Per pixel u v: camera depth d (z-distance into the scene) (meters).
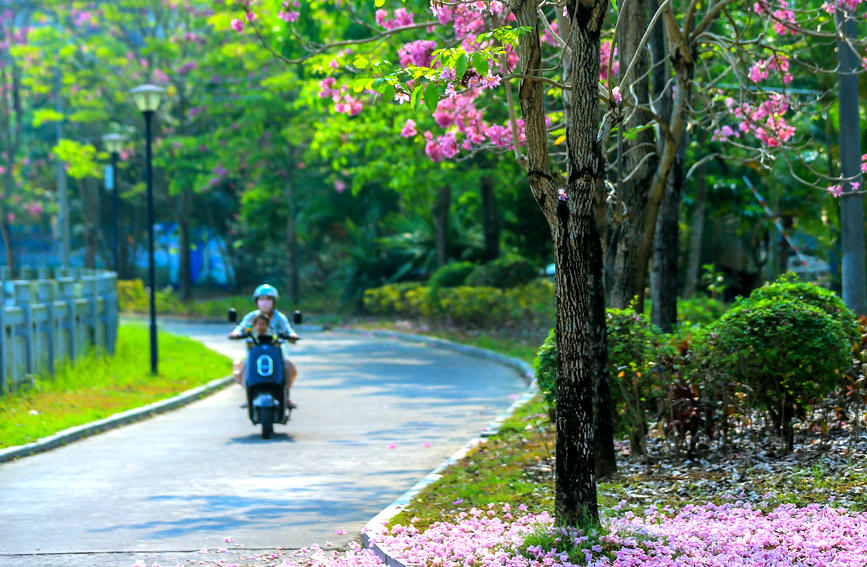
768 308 11.32
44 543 9.38
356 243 52.44
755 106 15.29
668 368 11.70
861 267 13.62
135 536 9.66
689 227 33.22
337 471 13.10
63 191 50.91
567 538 8.16
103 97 57.03
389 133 26.61
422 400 20.77
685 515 9.22
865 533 8.09
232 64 51.56
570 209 8.27
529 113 8.41
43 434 15.40
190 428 17.34
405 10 14.92
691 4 13.12
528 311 35.34
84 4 56.88
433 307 40.38
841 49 13.66
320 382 24.45
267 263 68.31
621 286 14.55
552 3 9.43
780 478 10.20
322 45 14.77
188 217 61.59
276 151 52.19
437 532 9.09
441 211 44.31
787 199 25.89
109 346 27.30
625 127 14.06
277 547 9.27
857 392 11.35
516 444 14.41
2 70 61.78
